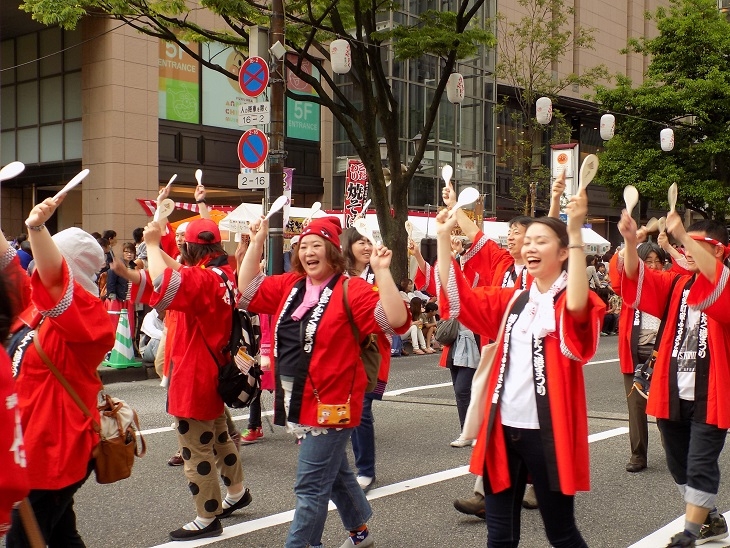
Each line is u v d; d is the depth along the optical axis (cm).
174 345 464
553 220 343
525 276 514
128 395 986
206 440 467
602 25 3734
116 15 1393
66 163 2222
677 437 464
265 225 410
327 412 367
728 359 429
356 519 421
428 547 456
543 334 330
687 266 452
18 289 234
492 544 340
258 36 1180
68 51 2195
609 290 1998
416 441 730
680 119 2678
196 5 2173
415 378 1149
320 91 1555
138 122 2134
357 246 528
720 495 557
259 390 470
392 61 2705
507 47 2755
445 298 349
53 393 325
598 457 671
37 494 320
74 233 337
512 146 3247
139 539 468
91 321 327
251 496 548
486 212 3114
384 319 364
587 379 1152
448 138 2942
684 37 2377
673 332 454
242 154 1131
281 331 381
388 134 1625
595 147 3775
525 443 330
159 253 430
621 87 2473
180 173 2259
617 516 515
